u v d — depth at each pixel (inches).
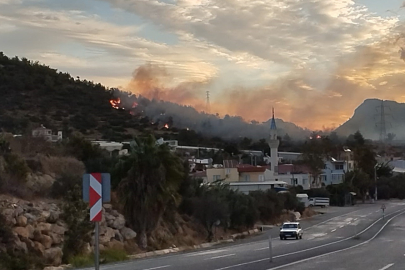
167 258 1143.0
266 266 837.8
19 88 5349.4
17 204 1171.3
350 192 4564.5
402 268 797.9
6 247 974.4
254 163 5049.2
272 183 3636.8
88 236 1179.3
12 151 1592.0
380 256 1024.2
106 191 452.4
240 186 3538.4
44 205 1242.0
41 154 1713.8
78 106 5477.4
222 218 2004.2
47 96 5408.5
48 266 997.8
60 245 1119.6
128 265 970.1
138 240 1478.8
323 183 5019.7
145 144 1569.9
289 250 1238.3
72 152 1882.4
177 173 1572.3
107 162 1745.8
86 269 901.8
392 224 2495.1
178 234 1739.7
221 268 816.9
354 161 5698.8
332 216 3267.7
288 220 3002.0
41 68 6171.3
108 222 1412.4
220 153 4980.3
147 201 1485.0
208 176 3627.0
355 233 2054.6
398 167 7135.8
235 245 1635.1
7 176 1289.4
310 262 902.4
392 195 5260.8
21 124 4082.2
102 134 4662.9
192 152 4852.4
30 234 1069.1
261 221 2800.2
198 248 1624.0
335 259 960.9
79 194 1264.8
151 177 1507.1
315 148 5319.9
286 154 6505.9
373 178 5492.1
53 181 1461.6
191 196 2046.0
